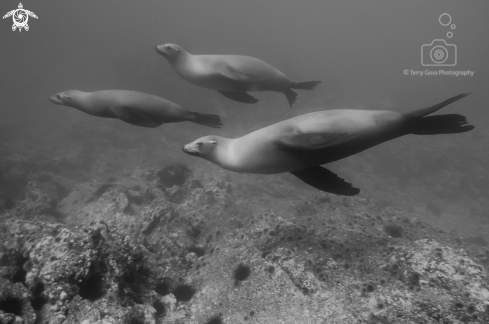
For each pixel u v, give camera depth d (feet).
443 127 10.28
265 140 10.97
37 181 32.12
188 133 57.26
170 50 15.44
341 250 13.75
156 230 18.28
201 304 13.00
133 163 43.60
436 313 9.99
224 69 15.11
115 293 11.30
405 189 50.47
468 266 11.28
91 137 54.08
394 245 13.78
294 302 11.93
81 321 10.04
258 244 14.89
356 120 10.41
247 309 12.34
